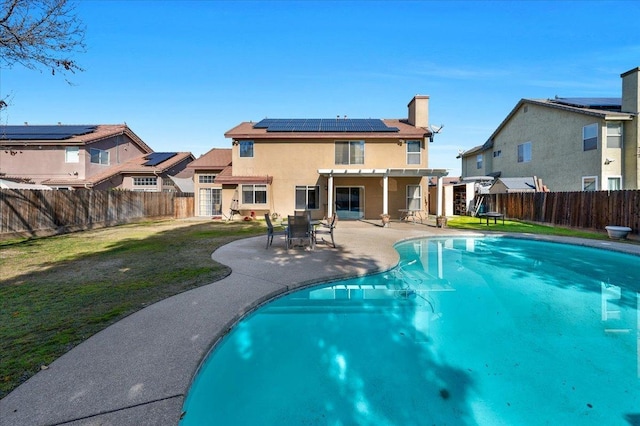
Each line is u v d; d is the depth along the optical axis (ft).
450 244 38.52
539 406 10.30
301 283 19.76
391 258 26.89
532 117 73.97
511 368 12.46
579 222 44.50
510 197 61.11
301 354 13.43
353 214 64.59
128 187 79.15
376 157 63.93
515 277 24.75
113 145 83.61
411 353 13.55
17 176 72.74
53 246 33.35
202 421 9.56
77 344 11.53
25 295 17.22
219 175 64.90
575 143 62.69
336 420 9.66
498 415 9.89
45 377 9.43
